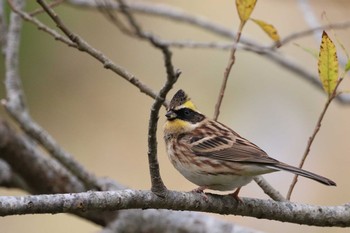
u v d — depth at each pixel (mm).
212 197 7781
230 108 16047
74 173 10555
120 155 15516
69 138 15359
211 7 16906
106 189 10648
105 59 8531
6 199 6484
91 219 11508
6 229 14500
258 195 15391
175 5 16719
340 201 15727
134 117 15742
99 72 15453
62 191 11414
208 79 16078
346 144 16172
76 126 15430
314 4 15273
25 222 14578
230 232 11109
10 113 10383
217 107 8703
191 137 9211
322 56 7965
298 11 16781
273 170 8484
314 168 16062
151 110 6664
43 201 6605
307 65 16516
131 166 15602
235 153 8797
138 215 11336
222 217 14922
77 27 15539
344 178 15930
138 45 15984
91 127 15570
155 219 11312
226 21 16859
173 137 9430
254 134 16000
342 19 15570
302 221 8055
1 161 11688
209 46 11109
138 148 15688
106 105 15594
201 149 9055
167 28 16750
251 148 8898
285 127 16172
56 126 15305
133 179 15570
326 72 8008
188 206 7504
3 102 10422
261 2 16781
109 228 11312
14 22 10922
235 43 8648
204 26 12891
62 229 14719
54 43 14773
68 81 15227
